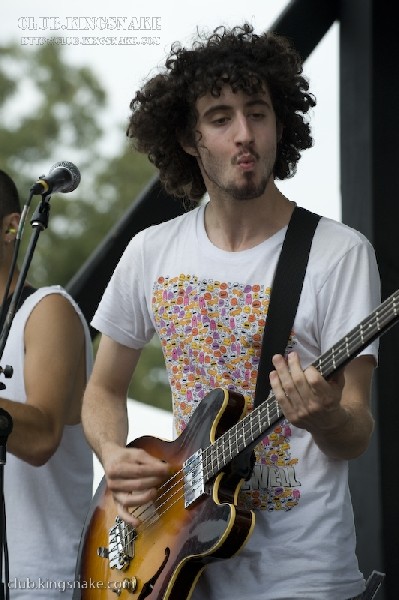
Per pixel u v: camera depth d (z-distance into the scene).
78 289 8.56
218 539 5.80
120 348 6.82
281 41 6.73
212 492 5.97
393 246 8.36
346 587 5.97
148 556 6.27
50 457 6.98
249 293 6.22
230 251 6.37
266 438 6.07
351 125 8.58
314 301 6.11
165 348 6.43
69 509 7.16
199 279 6.36
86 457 7.34
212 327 6.26
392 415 8.08
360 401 5.99
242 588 6.04
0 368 6.40
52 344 7.15
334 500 6.03
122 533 6.44
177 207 8.51
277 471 6.04
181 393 6.34
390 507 8.03
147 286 6.58
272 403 5.71
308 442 6.05
